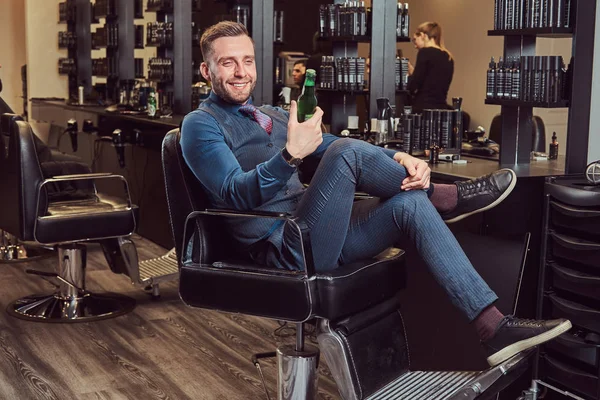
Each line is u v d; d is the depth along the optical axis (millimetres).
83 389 3143
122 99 6762
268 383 3230
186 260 2531
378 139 4203
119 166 5926
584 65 3143
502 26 3436
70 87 8656
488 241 2992
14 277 4797
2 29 10953
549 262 2898
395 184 2439
